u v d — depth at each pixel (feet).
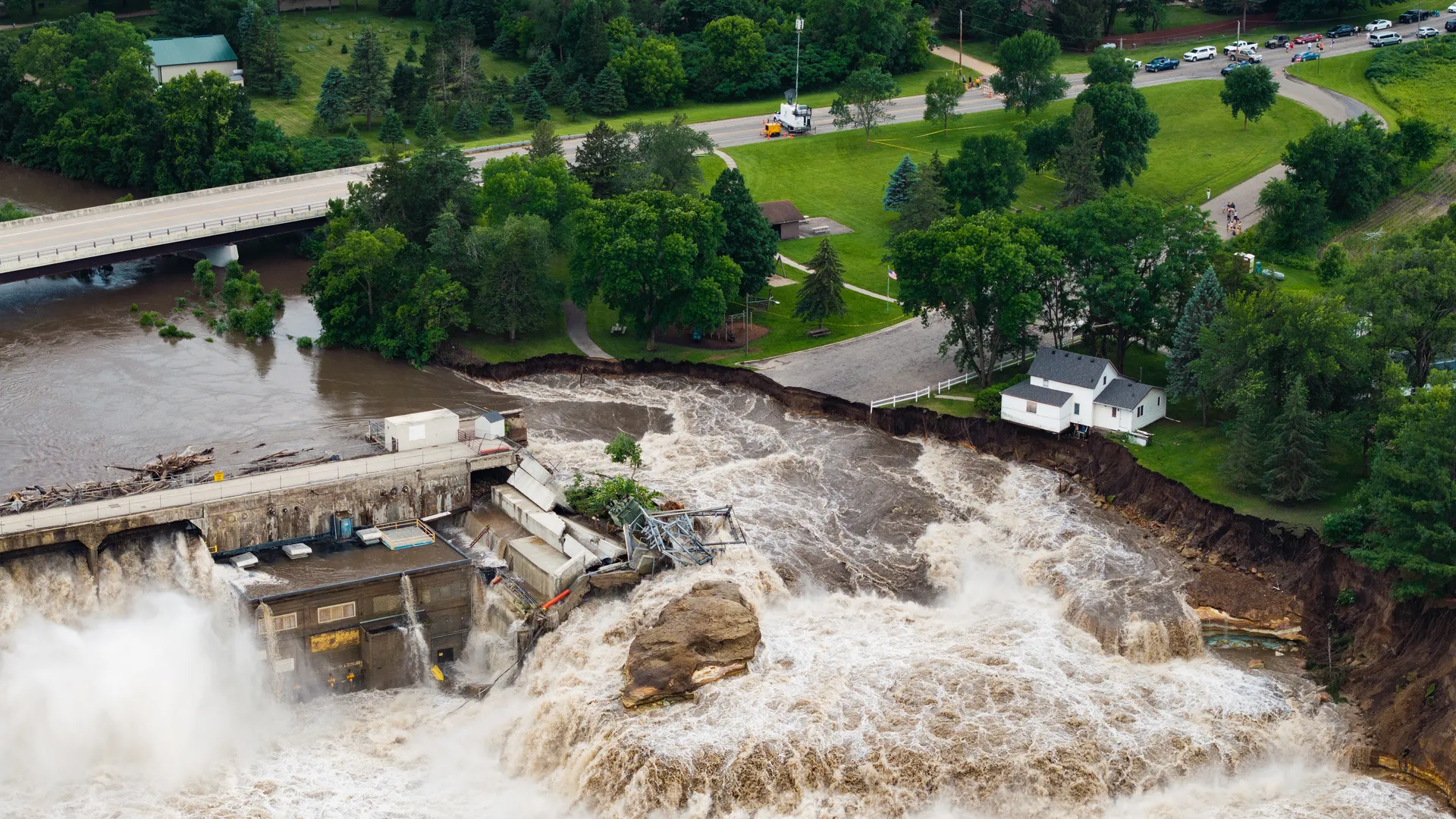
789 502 520.42
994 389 569.64
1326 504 483.51
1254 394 493.36
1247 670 431.84
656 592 449.89
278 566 453.58
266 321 649.61
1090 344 606.55
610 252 622.95
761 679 417.49
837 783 381.60
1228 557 477.77
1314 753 400.47
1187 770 388.78
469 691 440.04
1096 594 458.09
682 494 518.78
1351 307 519.60
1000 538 499.92
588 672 421.59
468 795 393.91
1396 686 410.52
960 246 577.84
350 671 443.32
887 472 544.62
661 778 379.96
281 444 540.93
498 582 454.40
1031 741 392.06
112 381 594.65
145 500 452.76
